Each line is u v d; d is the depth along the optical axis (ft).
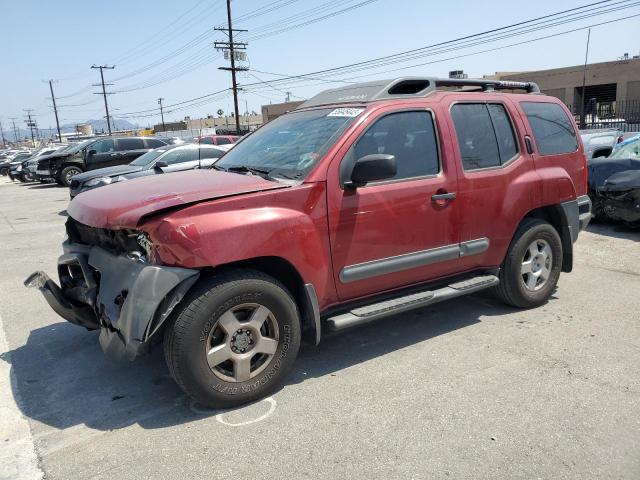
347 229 12.43
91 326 13.92
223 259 10.68
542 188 16.28
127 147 67.05
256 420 10.96
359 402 11.53
